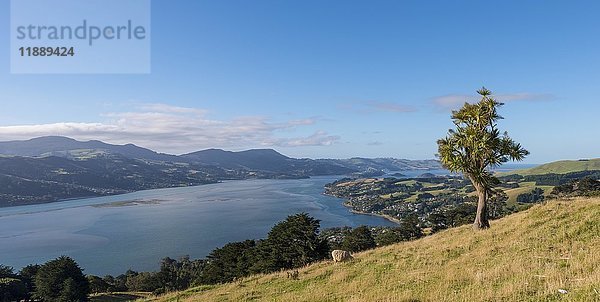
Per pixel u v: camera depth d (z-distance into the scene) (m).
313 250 54.56
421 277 16.11
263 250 56.94
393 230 79.25
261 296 19.12
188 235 136.75
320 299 15.70
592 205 21.02
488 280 13.10
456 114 26.34
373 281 17.41
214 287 24.80
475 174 25.08
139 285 78.31
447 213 80.00
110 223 167.88
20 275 70.88
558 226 19.19
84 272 96.56
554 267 12.91
